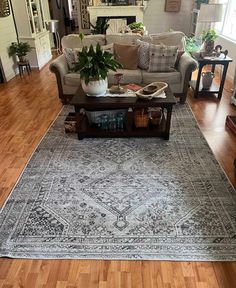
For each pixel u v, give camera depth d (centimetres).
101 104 256
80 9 711
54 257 158
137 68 377
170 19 680
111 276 147
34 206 195
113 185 216
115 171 233
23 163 248
